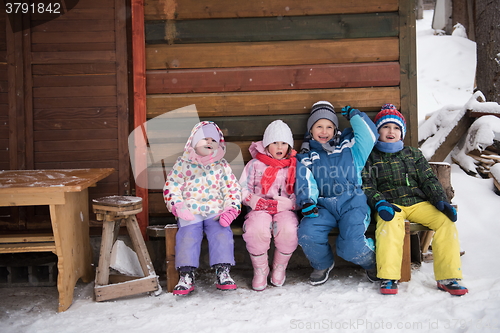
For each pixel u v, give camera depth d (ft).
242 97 10.65
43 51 10.73
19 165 10.72
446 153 15.72
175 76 10.58
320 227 9.07
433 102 28.73
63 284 8.19
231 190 9.62
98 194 10.80
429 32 39.06
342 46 10.59
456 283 8.28
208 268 10.69
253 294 8.82
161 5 10.48
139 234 9.18
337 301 8.12
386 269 8.46
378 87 10.75
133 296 8.94
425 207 9.30
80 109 10.80
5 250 8.16
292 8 10.50
